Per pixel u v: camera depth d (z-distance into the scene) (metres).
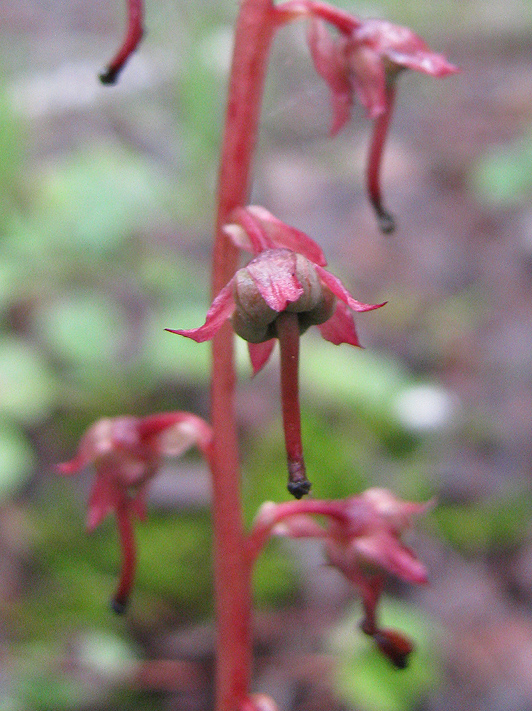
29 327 0.18
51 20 0.37
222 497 0.08
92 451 0.08
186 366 0.16
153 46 0.31
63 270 0.19
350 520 0.08
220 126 0.24
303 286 0.07
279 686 0.12
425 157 0.29
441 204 0.26
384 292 0.22
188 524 0.14
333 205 0.27
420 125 0.32
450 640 0.13
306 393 0.17
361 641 0.12
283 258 0.07
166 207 0.24
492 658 0.13
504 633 0.13
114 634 0.13
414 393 0.17
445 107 0.33
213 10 0.30
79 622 0.13
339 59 0.08
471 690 0.12
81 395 0.17
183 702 0.12
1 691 0.12
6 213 0.19
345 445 0.16
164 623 0.13
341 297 0.07
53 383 0.17
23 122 0.23
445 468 0.16
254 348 0.07
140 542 0.14
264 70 0.08
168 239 0.23
